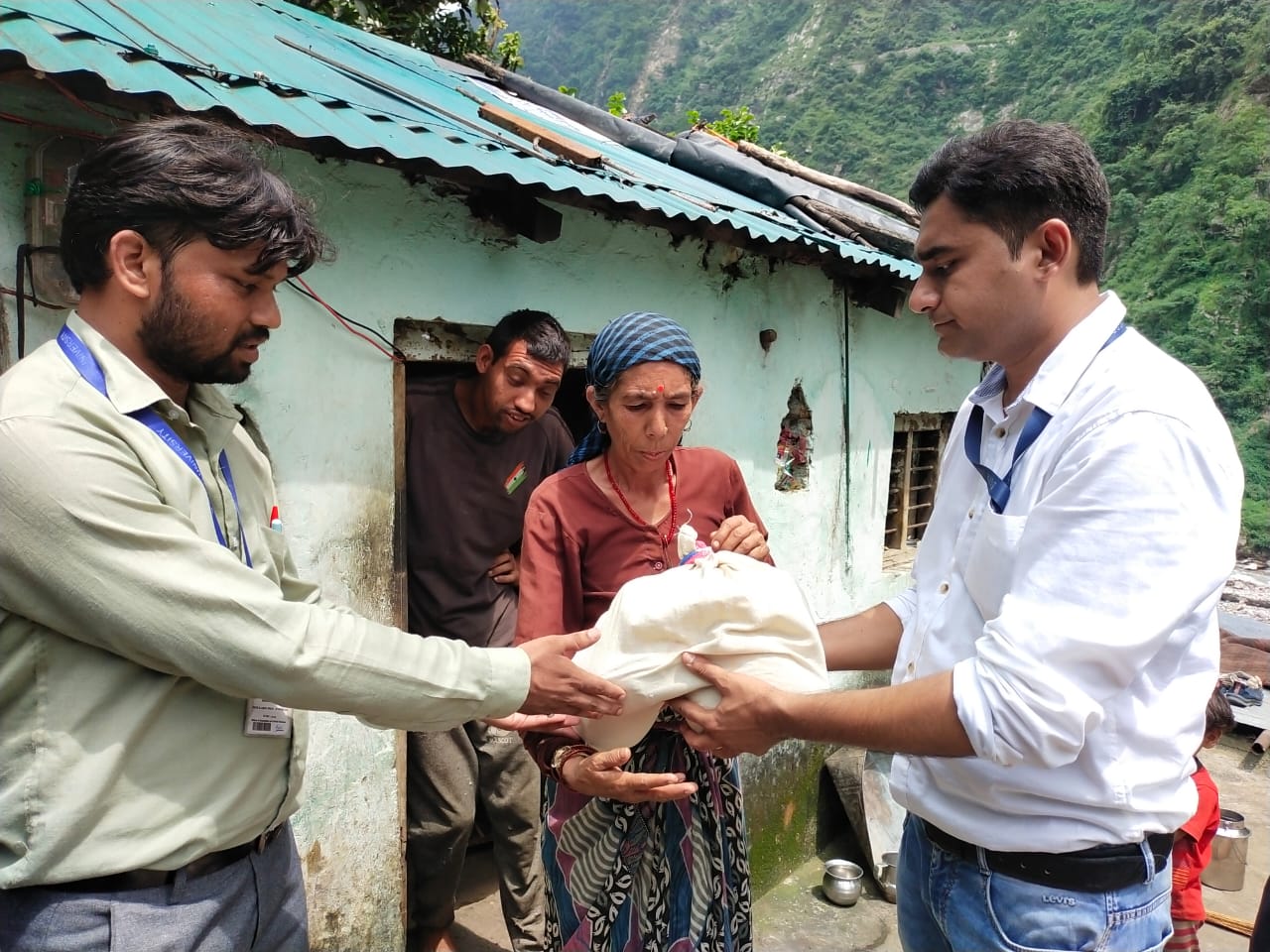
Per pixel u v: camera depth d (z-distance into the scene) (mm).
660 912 1899
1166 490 1276
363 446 2512
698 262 3549
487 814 3045
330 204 2352
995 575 1480
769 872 4051
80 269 1304
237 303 1316
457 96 3588
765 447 3990
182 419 1396
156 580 1238
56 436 1213
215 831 1403
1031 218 1389
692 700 1651
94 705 1282
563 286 3035
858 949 3584
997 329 1474
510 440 2947
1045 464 1429
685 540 1831
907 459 5258
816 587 4410
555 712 1644
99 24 2078
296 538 2369
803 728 1517
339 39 3863
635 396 1790
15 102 1799
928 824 1697
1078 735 1291
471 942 3275
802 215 4375
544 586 1890
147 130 1277
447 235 2656
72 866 1280
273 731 1490
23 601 1225
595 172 2988
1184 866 2949
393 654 1403
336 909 2549
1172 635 1403
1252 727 6496
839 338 4402
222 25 2818
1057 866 1479
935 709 1371
